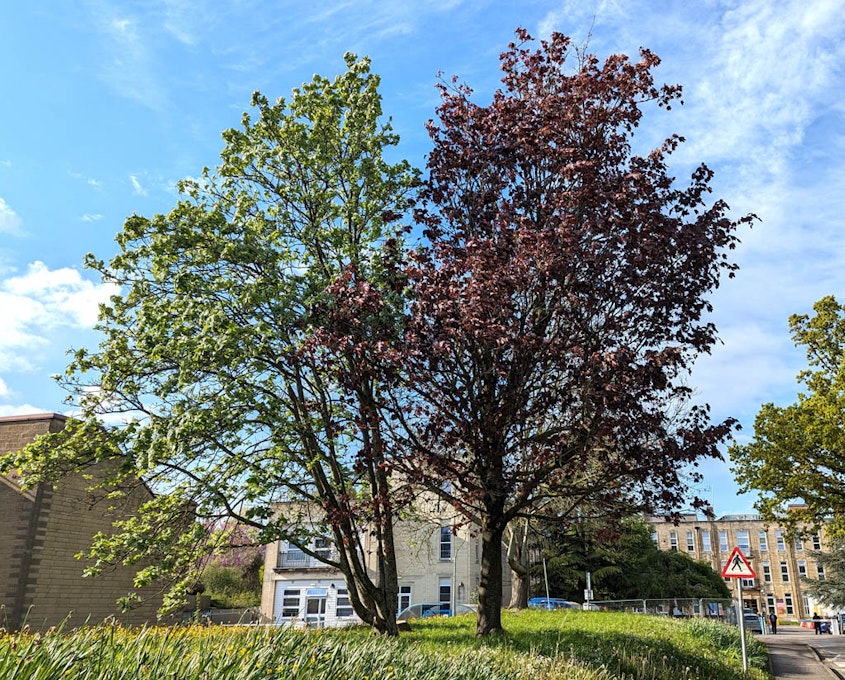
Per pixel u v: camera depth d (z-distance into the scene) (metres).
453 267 10.67
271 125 15.52
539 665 8.66
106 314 14.12
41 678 3.55
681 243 10.93
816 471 24.64
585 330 10.73
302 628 7.52
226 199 15.46
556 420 11.82
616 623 18.98
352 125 15.34
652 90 12.52
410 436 11.66
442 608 34.03
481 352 11.37
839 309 27.89
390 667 5.78
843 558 51.91
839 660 24.12
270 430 13.21
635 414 10.61
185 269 13.69
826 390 26.08
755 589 89.56
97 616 19.67
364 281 11.57
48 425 19.11
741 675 15.88
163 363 13.41
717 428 10.77
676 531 94.69
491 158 12.39
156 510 13.30
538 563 42.56
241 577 42.47
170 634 5.43
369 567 32.72
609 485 11.62
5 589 17.75
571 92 12.79
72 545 19.12
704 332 11.23
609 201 10.88
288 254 14.91
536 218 12.13
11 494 18.59
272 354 13.30
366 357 11.17
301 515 14.20
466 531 37.88
